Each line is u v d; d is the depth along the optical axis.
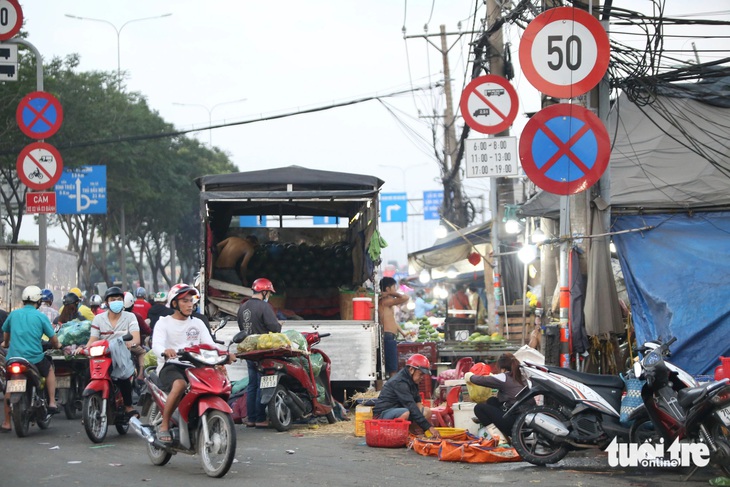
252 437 12.31
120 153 45.69
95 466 9.98
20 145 31.20
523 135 11.02
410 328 24.48
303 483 8.75
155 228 61.66
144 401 10.38
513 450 10.09
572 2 12.82
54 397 13.25
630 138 15.66
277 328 13.30
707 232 13.78
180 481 8.95
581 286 12.93
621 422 9.48
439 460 10.18
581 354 12.83
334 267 18.19
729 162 14.57
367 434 11.28
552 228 18.14
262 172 16.03
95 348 11.91
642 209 13.95
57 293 27.03
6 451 11.18
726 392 8.49
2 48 20.27
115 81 45.97
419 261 25.72
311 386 13.25
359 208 17.59
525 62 10.97
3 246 25.19
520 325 20.92
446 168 38.00
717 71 13.95
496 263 20.83
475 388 11.65
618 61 13.63
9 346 12.96
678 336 13.30
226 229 18.50
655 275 13.59
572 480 8.87
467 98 16.91
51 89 31.14
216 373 9.34
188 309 9.80
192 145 62.62
